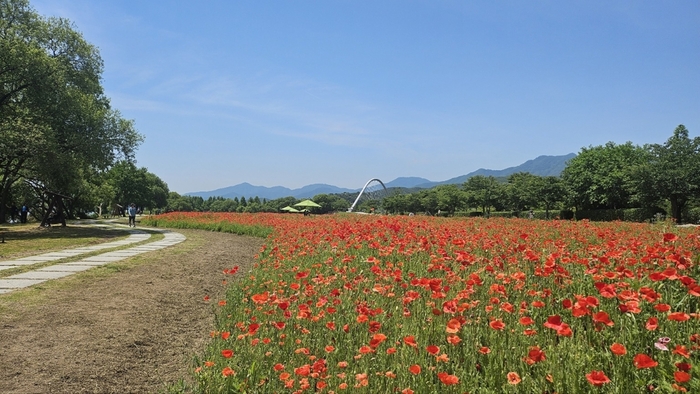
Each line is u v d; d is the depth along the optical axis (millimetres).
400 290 5586
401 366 3496
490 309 4238
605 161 49625
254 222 24891
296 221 22312
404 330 4098
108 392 4062
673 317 3121
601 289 3729
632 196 37875
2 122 23062
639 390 2820
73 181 27719
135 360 4848
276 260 9172
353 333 4430
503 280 5344
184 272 10391
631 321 3695
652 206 37000
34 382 4102
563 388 2932
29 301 6902
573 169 51781
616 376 2992
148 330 5848
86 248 15617
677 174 34094
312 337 4512
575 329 3969
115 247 15969
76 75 26781
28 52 22469
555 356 3252
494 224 16625
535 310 4578
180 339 5660
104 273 9727
